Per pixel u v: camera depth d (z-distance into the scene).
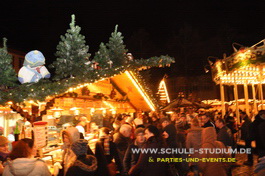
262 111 8.87
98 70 9.67
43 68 9.30
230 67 17.03
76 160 4.20
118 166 6.26
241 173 9.97
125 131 7.47
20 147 4.14
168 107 20.33
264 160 3.68
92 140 9.48
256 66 16.81
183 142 8.49
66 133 5.25
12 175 3.97
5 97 6.97
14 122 7.94
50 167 6.40
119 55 11.11
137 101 16.53
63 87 7.76
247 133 11.63
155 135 4.99
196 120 7.08
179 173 5.91
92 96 11.62
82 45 9.70
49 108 8.84
